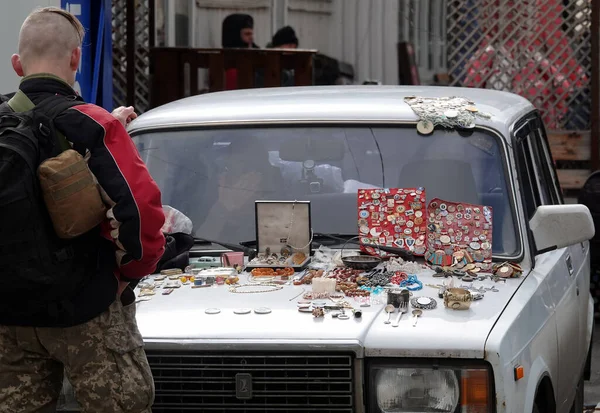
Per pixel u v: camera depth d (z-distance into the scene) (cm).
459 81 1496
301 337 435
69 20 427
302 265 537
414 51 1501
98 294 405
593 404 772
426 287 505
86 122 403
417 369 429
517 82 1468
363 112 589
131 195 400
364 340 434
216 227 569
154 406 441
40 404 420
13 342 412
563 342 556
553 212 545
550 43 1454
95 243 407
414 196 553
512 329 448
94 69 903
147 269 414
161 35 1403
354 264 534
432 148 572
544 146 702
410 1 1498
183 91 1291
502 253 543
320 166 576
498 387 425
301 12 1491
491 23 1471
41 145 398
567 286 586
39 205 392
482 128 575
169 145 593
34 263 390
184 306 477
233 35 1436
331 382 431
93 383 408
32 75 418
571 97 1453
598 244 979
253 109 604
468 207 548
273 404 434
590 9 1435
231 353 436
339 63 1520
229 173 580
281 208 549
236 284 514
